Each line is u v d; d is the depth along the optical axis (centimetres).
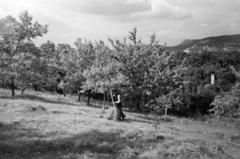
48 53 2947
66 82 3262
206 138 1689
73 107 2116
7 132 1052
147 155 1014
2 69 2367
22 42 2539
